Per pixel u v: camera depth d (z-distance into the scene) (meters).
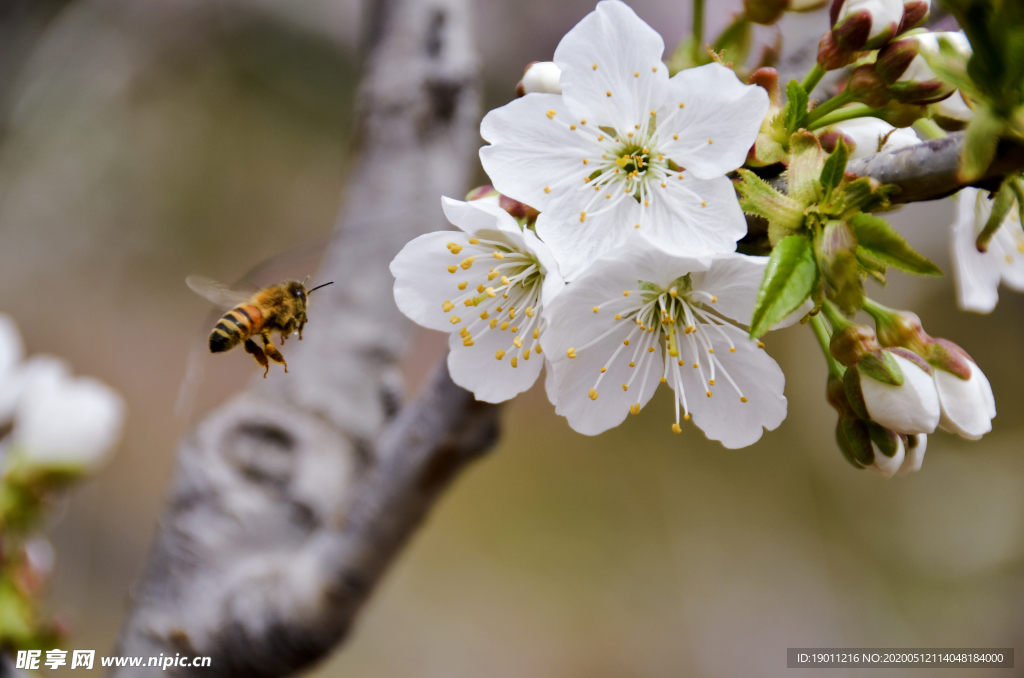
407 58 0.42
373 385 0.42
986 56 0.33
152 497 0.98
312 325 0.42
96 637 0.82
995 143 0.33
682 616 1.02
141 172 1.05
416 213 0.42
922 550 1.01
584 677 0.96
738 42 0.37
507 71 1.01
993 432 1.03
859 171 0.34
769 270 0.33
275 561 0.40
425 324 0.36
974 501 1.01
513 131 0.35
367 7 0.43
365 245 0.42
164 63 1.04
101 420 0.41
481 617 0.99
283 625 0.39
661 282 0.35
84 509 0.90
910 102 0.35
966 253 0.37
